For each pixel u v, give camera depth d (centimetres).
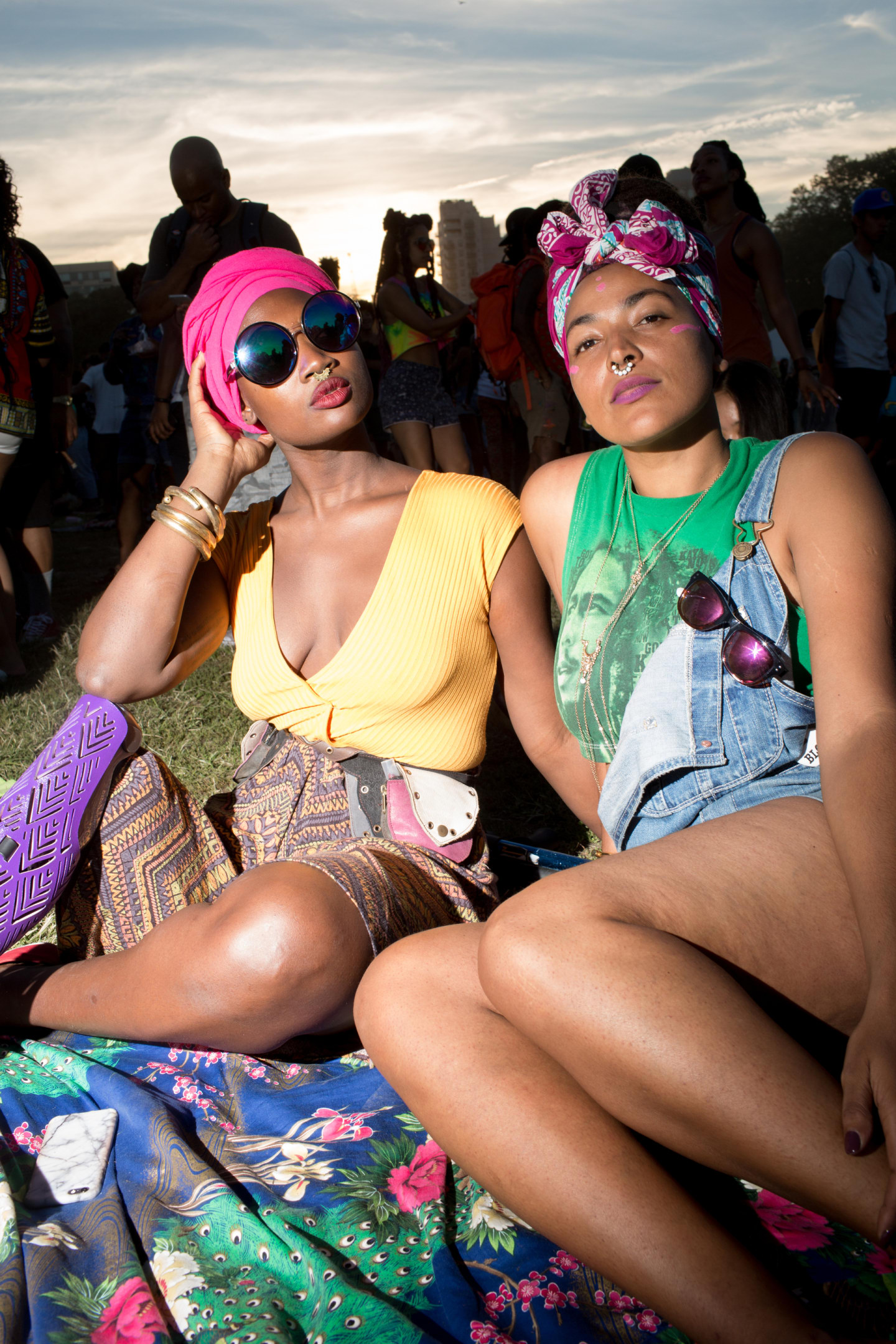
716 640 169
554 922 140
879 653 151
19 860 207
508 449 887
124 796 215
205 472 219
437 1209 158
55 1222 162
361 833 214
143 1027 196
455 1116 144
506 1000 141
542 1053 146
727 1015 129
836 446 169
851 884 138
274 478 464
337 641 217
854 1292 137
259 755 227
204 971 181
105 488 1407
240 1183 170
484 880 217
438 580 211
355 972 183
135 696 217
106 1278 148
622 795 175
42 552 633
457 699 215
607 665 182
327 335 205
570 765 219
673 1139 135
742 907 144
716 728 168
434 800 210
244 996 179
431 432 637
